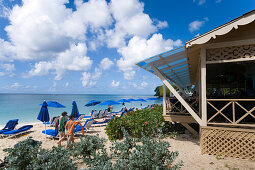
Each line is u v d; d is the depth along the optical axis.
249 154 5.29
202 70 5.96
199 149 6.32
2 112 26.91
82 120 16.31
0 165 3.89
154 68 7.18
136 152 3.19
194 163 4.79
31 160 3.46
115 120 8.54
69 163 3.46
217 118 7.14
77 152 4.68
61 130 7.46
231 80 9.98
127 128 8.32
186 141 7.50
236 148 5.29
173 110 10.31
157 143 3.72
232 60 5.74
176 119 8.45
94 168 3.11
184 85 21.47
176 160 5.10
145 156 3.10
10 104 46.31
